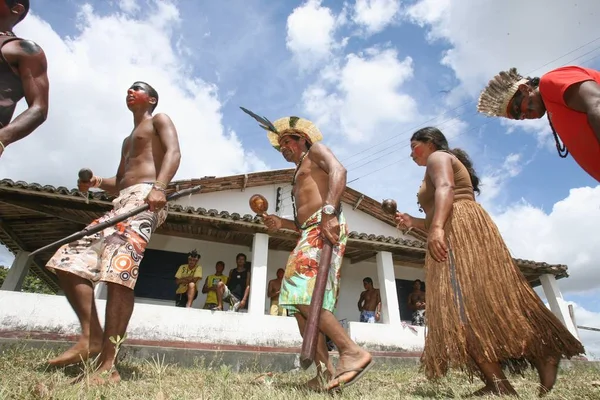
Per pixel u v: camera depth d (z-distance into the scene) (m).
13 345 5.77
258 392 2.41
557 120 2.42
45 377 2.76
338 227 2.90
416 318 11.64
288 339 8.58
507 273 2.75
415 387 3.46
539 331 2.68
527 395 2.67
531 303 2.71
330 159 3.21
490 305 2.66
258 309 9.12
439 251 2.80
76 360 3.19
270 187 13.74
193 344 7.91
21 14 2.80
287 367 8.12
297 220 3.36
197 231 11.09
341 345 2.86
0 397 1.93
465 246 2.84
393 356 9.52
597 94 2.17
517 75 2.82
